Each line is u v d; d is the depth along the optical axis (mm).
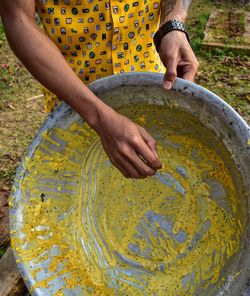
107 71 1563
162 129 1459
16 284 1806
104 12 1448
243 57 3600
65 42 1491
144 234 1547
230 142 1234
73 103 1269
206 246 1426
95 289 1485
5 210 2312
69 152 1504
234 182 1296
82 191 1568
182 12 1500
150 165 1223
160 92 1310
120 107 1402
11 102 3223
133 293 1480
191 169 1478
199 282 1389
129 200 1579
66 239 1527
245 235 1217
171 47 1436
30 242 1461
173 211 1524
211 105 1229
